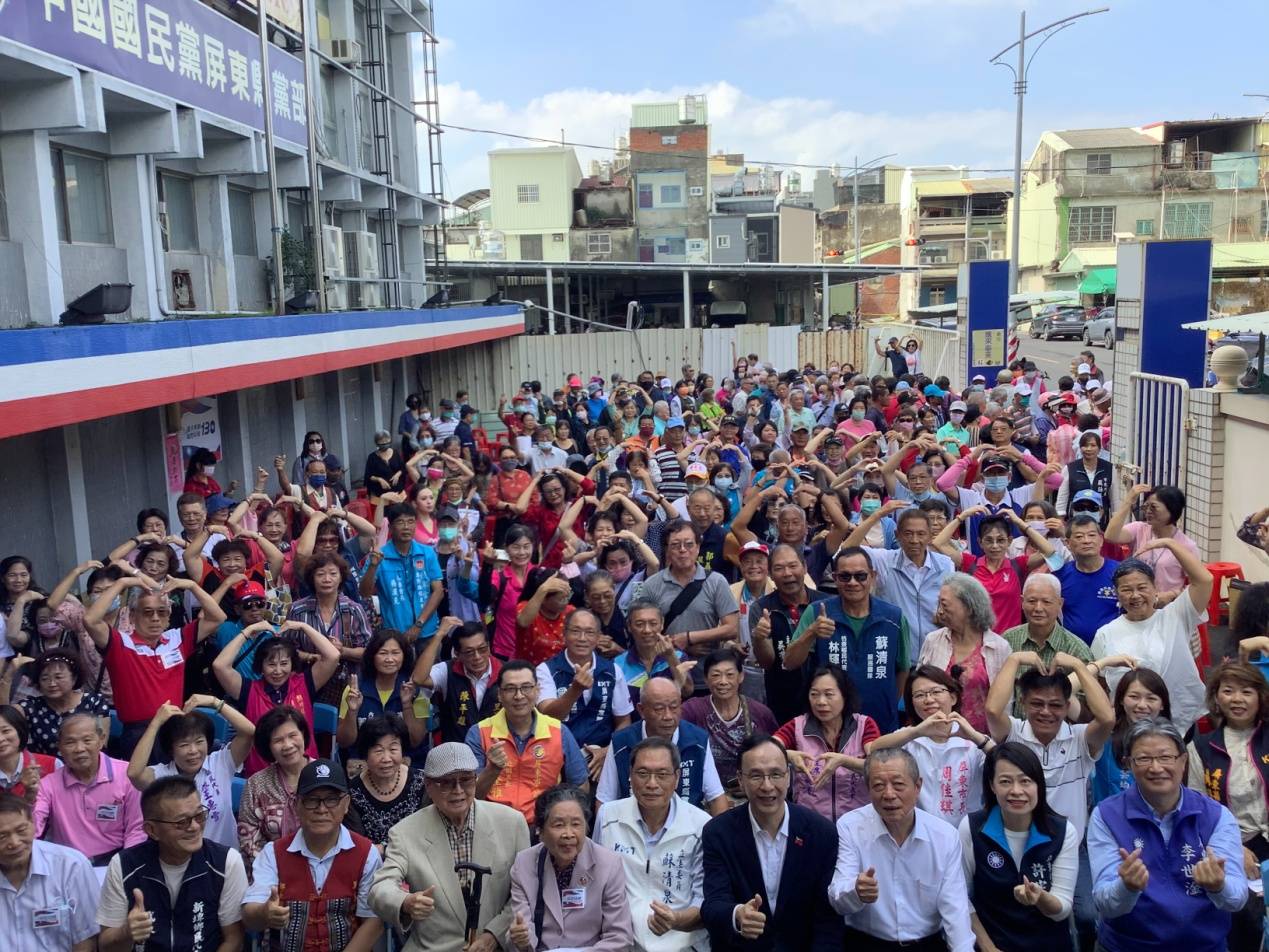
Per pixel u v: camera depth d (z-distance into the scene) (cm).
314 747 646
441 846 533
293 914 527
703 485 969
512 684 602
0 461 1057
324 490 1219
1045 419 1597
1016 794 505
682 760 600
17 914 499
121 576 774
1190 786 604
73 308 959
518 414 1683
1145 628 682
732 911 509
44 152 1092
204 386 1133
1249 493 1076
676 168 5144
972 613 655
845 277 4194
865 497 943
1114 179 5956
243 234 1784
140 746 584
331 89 2119
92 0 1109
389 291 2383
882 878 517
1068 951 518
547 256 5134
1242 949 531
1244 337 2834
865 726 610
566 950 512
